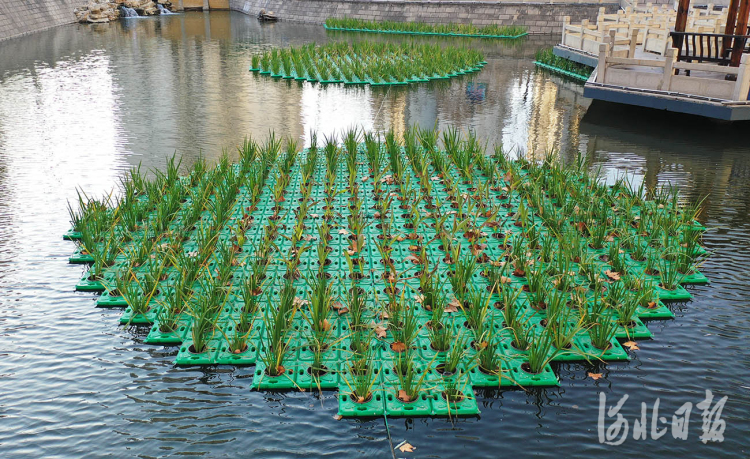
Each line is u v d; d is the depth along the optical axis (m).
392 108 13.98
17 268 6.05
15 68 19.11
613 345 4.79
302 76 17.89
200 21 36.91
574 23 30.00
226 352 4.68
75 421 3.99
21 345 4.80
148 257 5.86
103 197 7.55
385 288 5.50
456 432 3.91
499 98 15.30
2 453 3.70
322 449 3.76
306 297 5.38
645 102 11.81
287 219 7.12
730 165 9.48
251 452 3.74
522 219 6.54
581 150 10.42
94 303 5.44
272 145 9.57
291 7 38.06
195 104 14.23
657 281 5.77
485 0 31.80
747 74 10.45
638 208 7.48
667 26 17.27
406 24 30.89
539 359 4.41
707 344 4.84
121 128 11.94
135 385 4.35
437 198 7.33
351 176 8.25
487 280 5.72
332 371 4.45
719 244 6.59
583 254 6.06
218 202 7.11
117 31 30.14
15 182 8.68
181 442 3.81
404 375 4.39
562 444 3.80
